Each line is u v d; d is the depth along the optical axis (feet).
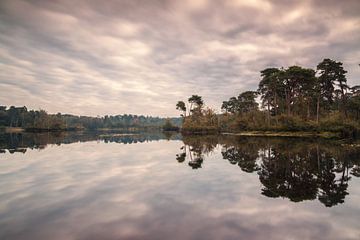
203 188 43.60
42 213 30.91
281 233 25.27
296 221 28.60
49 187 44.14
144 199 36.91
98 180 49.80
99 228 26.35
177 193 40.29
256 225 27.35
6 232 25.40
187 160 78.95
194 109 368.27
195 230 25.88
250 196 38.81
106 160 78.59
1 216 29.89
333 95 263.49
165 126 456.04
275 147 114.52
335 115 196.75
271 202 35.78
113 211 31.68
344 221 28.68
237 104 387.75
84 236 24.47
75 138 214.28
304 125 207.92
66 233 25.16
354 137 168.04
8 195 38.93
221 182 48.32
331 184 46.78
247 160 77.82
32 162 74.08
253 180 50.24
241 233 25.21
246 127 276.41
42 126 432.25
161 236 24.43
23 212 31.30
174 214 30.63
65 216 29.89
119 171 59.82
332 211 32.12
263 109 300.40
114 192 40.78
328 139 157.89
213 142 157.58
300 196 38.96
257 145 127.13
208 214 30.66
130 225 27.09
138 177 52.85
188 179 50.98
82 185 45.62
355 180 49.93
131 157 86.28
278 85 254.47
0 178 51.72
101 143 155.12
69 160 78.48
